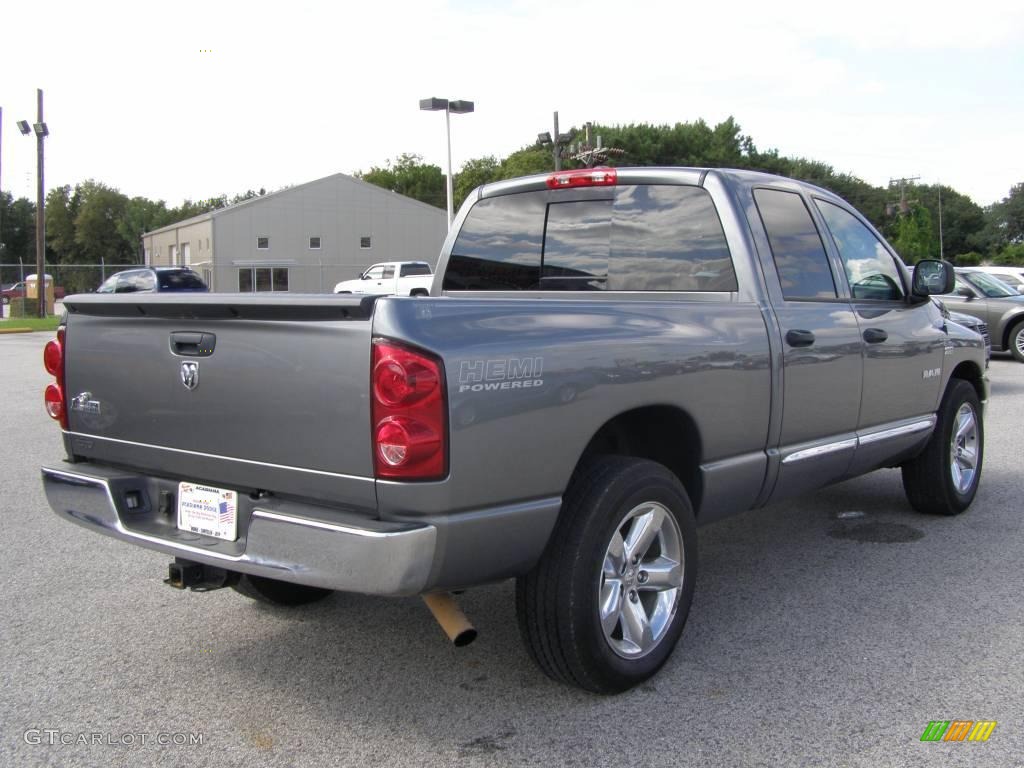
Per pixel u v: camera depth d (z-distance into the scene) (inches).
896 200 3029.0
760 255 165.3
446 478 111.9
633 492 133.0
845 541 215.6
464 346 114.3
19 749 123.4
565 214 184.2
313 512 116.4
